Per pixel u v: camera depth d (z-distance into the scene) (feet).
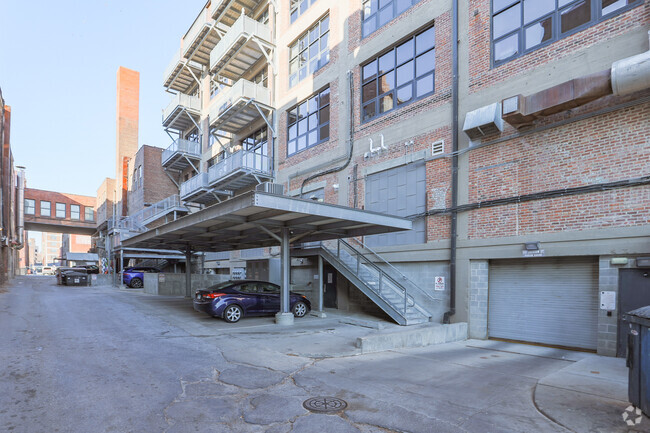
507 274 33.53
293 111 61.46
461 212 36.14
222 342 28.91
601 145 27.71
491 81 34.83
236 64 71.20
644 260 24.80
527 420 15.05
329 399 17.12
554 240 29.48
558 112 29.50
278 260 60.34
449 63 38.65
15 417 14.65
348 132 49.65
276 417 15.10
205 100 87.92
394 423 14.66
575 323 29.27
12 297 61.00
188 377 20.02
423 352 27.63
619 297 26.13
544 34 31.86
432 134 39.60
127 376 19.97
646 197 25.45
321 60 56.39
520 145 32.32
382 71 46.68
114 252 102.06
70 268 110.11
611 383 19.44
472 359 25.57
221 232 46.19
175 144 88.63
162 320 38.78
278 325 36.86
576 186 28.78
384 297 38.24
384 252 43.55
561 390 18.29
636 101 26.02
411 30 42.65
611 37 27.89
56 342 27.63
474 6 36.81
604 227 27.09
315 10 57.47
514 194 32.40
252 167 61.31
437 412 15.80
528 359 25.84
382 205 44.42
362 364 23.41
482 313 34.17
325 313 43.86
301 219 36.96
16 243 149.69
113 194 156.35
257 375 20.59
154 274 70.28
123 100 142.61
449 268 37.37
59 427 13.87
